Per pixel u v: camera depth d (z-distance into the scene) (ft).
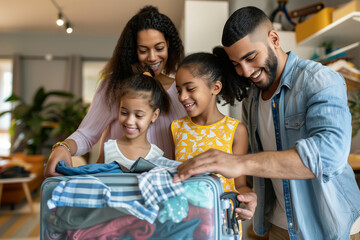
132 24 3.13
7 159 13.92
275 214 3.16
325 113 2.23
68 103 18.57
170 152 3.16
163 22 3.06
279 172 2.00
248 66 2.57
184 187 1.83
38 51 20.35
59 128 17.12
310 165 2.00
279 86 2.75
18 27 19.12
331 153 2.05
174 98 3.24
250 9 2.55
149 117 2.87
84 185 1.90
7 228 8.92
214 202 1.81
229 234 1.99
